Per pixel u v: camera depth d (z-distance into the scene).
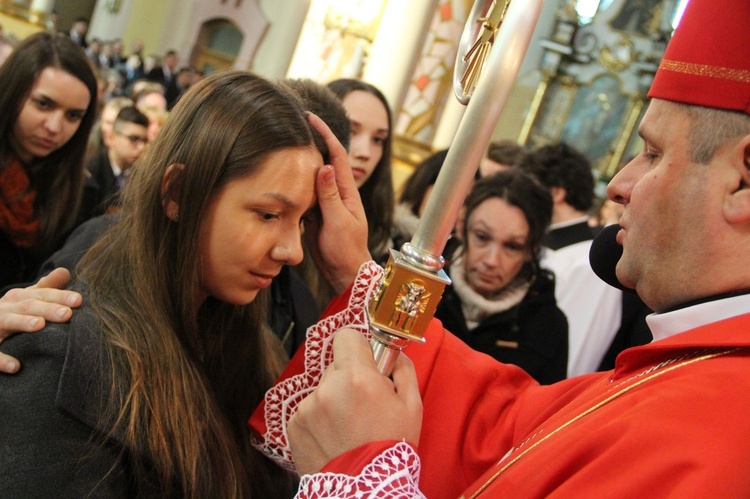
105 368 1.01
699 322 0.87
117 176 3.05
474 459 1.13
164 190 1.08
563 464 0.82
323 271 1.21
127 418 1.01
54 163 2.25
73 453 0.97
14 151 2.18
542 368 2.15
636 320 2.44
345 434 0.88
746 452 0.70
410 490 0.84
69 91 2.16
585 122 11.09
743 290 0.86
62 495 0.95
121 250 1.13
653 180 0.89
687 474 0.70
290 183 1.04
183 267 1.07
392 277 0.88
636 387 0.89
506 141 3.30
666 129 0.88
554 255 2.61
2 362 0.99
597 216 5.56
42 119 2.14
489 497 0.88
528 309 2.18
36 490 0.94
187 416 1.06
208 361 1.24
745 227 0.85
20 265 2.21
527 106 11.21
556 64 11.05
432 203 0.87
